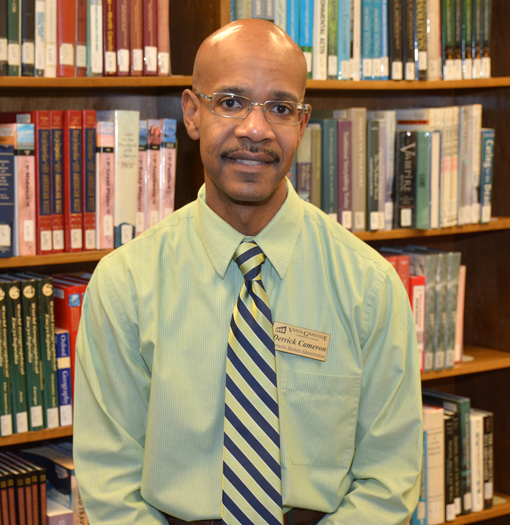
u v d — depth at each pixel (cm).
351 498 113
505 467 236
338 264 119
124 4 170
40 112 164
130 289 116
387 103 236
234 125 103
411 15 196
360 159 196
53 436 171
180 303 115
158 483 110
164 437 110
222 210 115
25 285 164
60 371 171
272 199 115
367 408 117
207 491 109
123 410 116
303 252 119
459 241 251
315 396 113
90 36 168
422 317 207
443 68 206
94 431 117
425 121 200
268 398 109
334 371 115
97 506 112
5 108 188
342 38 190
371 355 117
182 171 192
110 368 115
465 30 208
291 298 116
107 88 200
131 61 173
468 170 211
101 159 171
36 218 167
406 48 197
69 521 172
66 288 172
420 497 207
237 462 107
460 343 219
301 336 115
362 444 117
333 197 194
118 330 114
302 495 111
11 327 164
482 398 246
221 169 105
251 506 107
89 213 172
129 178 175
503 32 223
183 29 189
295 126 106
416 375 119
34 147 164
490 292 239
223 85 103
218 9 172
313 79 187
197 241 118
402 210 203
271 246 116
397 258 205
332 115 202
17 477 166
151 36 174
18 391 166
